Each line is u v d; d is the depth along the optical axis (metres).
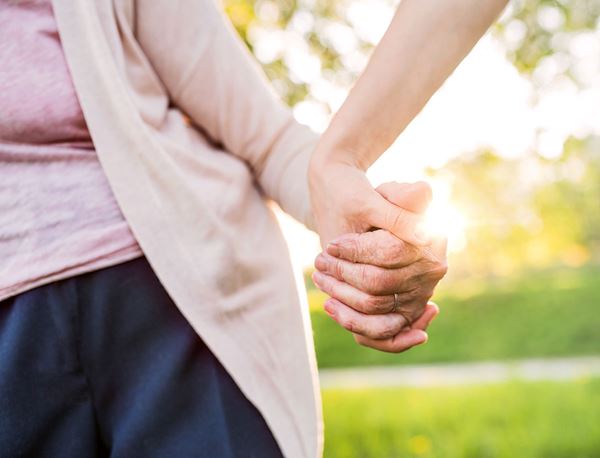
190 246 1.02
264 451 1.00
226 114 1.16
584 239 21.61
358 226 1.04
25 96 1.00
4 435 0.95
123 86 1.04
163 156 1.04
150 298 1.00
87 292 0.98
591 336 13.12
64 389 0.97
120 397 0.99
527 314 14.24
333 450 5.84
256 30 6.21
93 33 1.04
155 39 1.14
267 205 1.19
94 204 1.00
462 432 5.97
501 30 7.14
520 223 17.69
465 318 14.53
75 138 1.02
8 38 1.02
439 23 0.99
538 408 6.73
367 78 1.03
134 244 1.00
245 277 1.06
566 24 7.10
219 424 0.99
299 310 1.10
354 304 1.04
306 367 1.07
